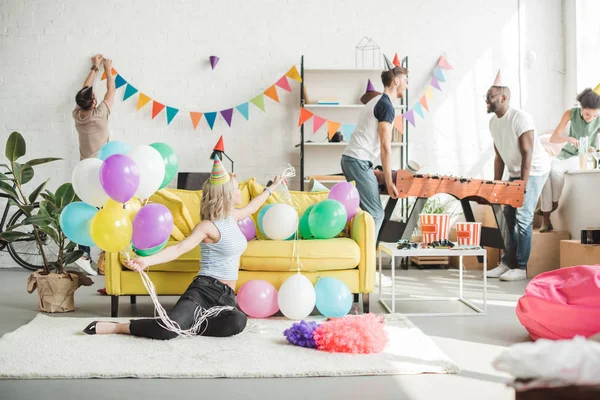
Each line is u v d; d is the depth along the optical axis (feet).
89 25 19.94
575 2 19.70
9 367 8.00
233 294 10.03
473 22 20.39
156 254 9.15
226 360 8.36
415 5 20.29
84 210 9.18
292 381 7.66
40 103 19.93
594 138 17.62
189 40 20.08
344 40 20.26
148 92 20.06
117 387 7.41
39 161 12.53
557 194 17.74
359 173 14.51
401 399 6.98
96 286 15.67
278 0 20.16
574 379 3.87
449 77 20.43
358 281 11.59
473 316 11.75
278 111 20.29
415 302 13.29
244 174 20.26
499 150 17.31
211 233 9.77
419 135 20.45
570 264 15.52
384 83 14.52
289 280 10.64
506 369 4.15
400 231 14.66
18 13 19.88
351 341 8.73
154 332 9.44
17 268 19.74
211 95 20.15
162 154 10.67
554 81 20.42
